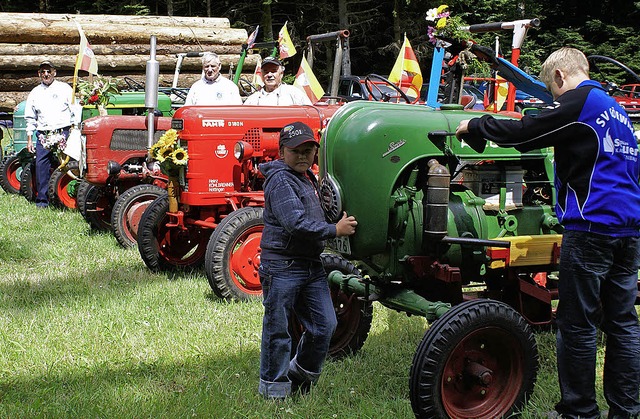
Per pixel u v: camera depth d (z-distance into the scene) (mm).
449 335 2971
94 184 7414
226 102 6781
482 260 3414
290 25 22625
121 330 4527
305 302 3381
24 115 9688
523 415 3137
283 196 3199
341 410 3354
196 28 13867
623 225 2906
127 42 13102
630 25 22891
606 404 3379
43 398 3510
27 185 9891
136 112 9156
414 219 3312
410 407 3326
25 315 4828
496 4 21578
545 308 3850
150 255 5996
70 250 6988
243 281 5188
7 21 12297
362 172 3242
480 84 12312
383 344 4199
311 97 7559
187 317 4781
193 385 3633
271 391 3426
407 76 7141
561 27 23688
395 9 21922
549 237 3453
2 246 6969
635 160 2986
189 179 5594
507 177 3559
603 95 2947
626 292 3062
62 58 12438
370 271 3615
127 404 3389
